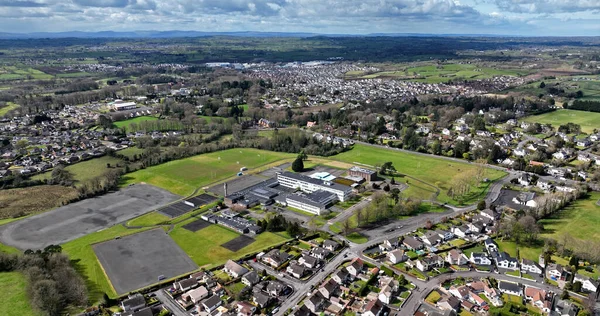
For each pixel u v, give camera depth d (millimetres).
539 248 172250
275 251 172125
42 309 135500
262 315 134375
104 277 158000
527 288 142875
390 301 140375
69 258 170625
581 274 150875
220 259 170125
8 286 150125
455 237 185500
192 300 141875
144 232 196000
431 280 152500
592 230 183500
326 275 157000
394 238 179125
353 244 180125
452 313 130125
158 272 161000
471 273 156750
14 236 193875
